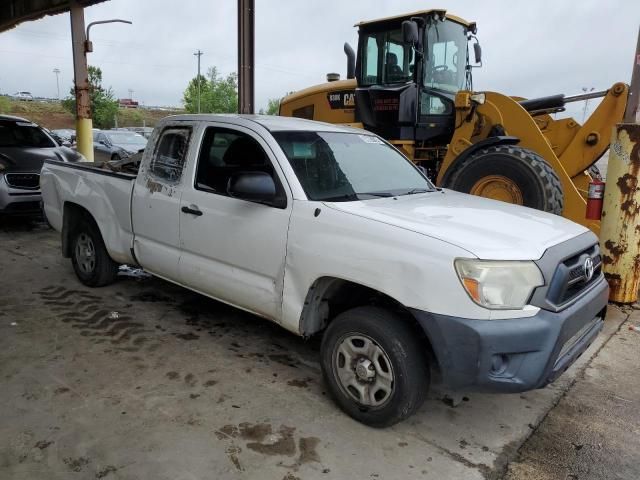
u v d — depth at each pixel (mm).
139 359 4023
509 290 2738
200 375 3805
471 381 2777
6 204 8047
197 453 2914
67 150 9492
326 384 3439
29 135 9625
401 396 3016
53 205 5832
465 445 3100
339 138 4230
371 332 3078
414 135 7793
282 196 3557
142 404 3389
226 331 4605
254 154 4363
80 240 5578
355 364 3225
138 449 2932
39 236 8133
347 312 3238
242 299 3857
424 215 3291
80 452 2887
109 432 3076
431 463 2918
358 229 3131
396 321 3047
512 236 3025
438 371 3232
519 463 2953
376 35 7887
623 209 5383
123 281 5844
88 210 5262
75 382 3646
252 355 4160
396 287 2916
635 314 5332
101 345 4250
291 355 4184
